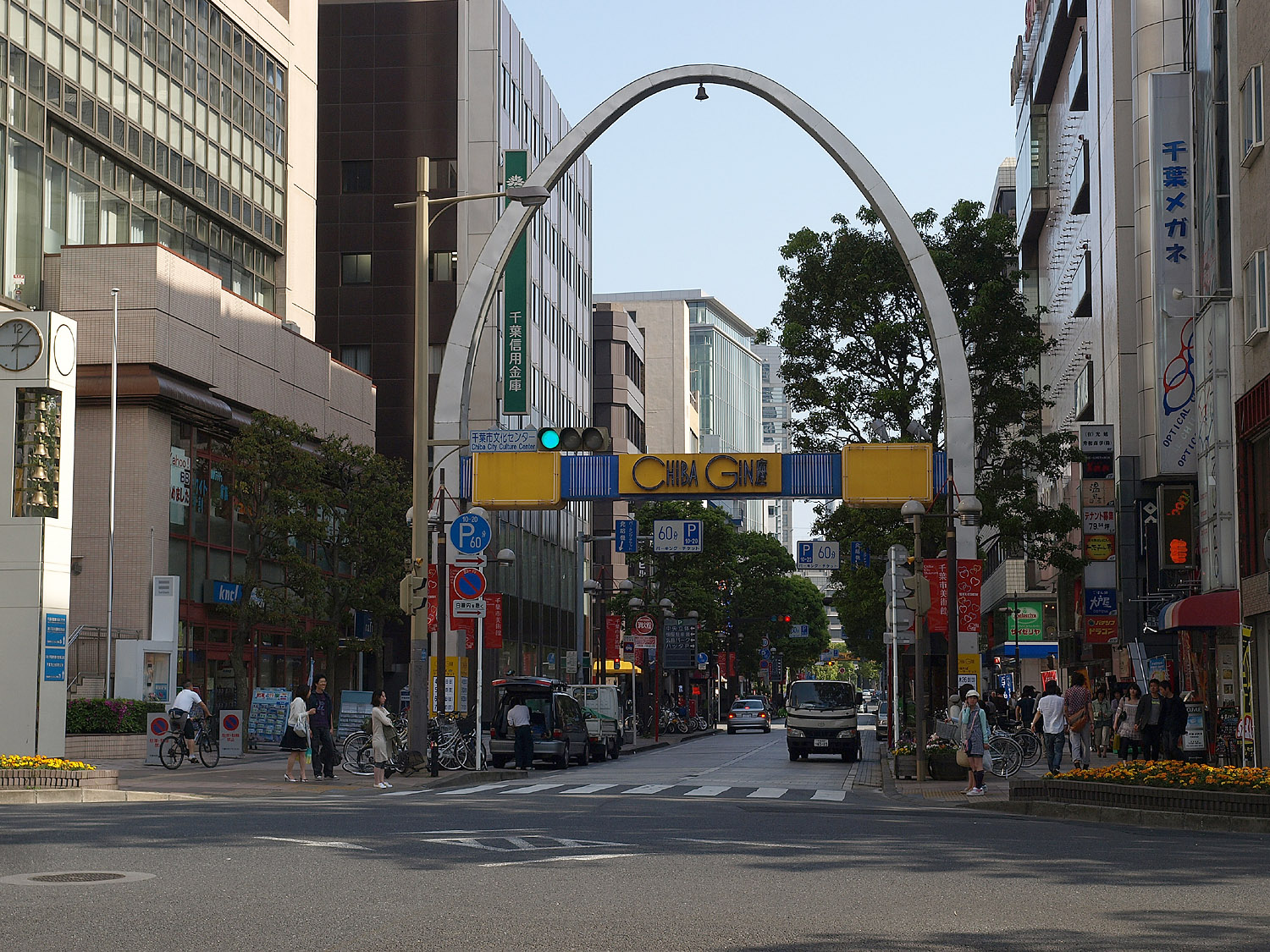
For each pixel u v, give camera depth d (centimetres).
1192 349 3600
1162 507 3675
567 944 746
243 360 4538
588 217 8131
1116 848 1368
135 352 3941
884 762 3872
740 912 870
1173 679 4447
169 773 2877
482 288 3719
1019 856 1255
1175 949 760
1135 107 4806
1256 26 2777
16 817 1502
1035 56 7100
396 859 1105
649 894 945
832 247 4216
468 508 3681
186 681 4138
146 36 4469
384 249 6419
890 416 4169
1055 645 7362
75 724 3325
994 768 3061
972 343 4209
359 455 4269
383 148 6450
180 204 4669
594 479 3597
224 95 4962
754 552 9988
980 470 4331
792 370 4216
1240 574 2909
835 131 3659
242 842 1212
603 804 1938
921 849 1306
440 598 3566
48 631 2438
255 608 4006
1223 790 1761
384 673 6103
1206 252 3109
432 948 727
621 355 10556
